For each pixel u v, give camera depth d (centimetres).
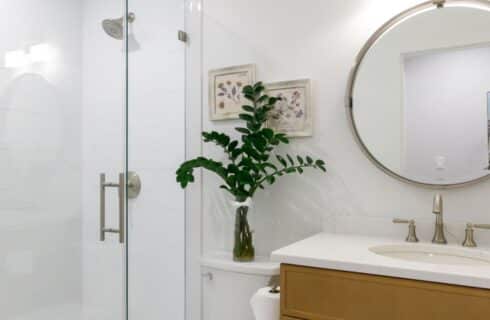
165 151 194
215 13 201
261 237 185
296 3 180
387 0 160
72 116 199
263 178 174
